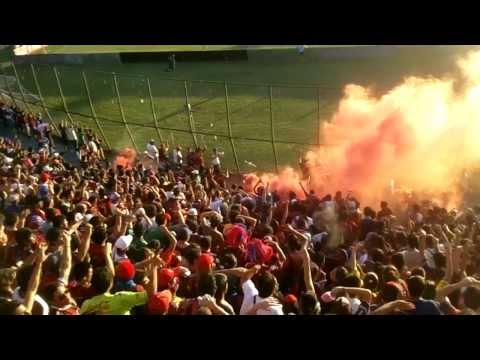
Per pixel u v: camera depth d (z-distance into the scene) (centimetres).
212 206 1819
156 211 1493
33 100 4378
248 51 4825
